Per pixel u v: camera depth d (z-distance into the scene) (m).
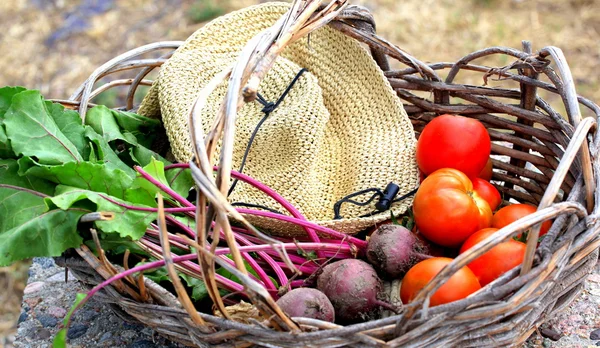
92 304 1.01
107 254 0.91
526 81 0.98
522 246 0.86
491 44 1.96
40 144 0.90
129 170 0.96
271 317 0.79
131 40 2.13
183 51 1.03
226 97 0.81
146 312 0.85
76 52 2.11
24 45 2.16
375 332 0.79
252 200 0.97
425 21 2.09
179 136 0.98
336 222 0.94
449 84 1.03
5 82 2.03
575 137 0.82
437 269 0.85
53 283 1.05
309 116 0.98
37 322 1.00
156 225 0.92
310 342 0.79
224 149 0.78
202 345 0.83
